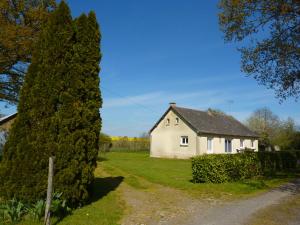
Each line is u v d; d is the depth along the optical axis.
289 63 16.34
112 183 16.19
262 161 21.80
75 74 10.44
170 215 10.18
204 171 16.81
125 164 27.11
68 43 10.44
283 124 66.12
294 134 49.59
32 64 10.27
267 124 69.62
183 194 13.82
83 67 10.76
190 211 10.74
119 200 12.18
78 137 10.27
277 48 16.27
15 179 9.55
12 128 9.93
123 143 56.25
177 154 38.62
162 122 40.75
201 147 37.41
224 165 17.00
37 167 9.60
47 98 9.96
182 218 9.81
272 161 24.06
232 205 11.74
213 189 14.93
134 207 11.17
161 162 31.05
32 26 22.70
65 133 10.01
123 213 10.23
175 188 15.28
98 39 11.33
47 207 8.10
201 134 37.62
